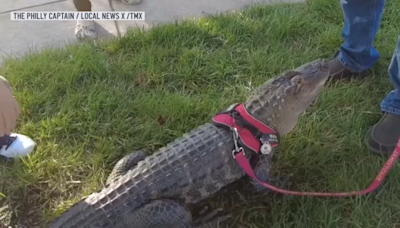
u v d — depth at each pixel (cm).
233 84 150
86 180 123
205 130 113
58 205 118
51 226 103
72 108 140
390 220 109
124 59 157
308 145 127
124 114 139
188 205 113
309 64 119
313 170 123
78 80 150
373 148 125
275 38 164
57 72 151
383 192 114
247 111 113
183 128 134
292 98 113
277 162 125
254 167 113
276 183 118
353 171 120
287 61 153
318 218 110
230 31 166
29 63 153
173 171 107
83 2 172
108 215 103
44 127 134
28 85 148
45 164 126
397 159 121
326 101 139
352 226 109
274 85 115
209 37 166
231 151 110
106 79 149
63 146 130
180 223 105
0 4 187
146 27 175
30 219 116
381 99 142
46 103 141
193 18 176
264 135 110
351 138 128
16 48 167
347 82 150
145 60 156
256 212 115
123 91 145
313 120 133
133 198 104
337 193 110
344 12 141
